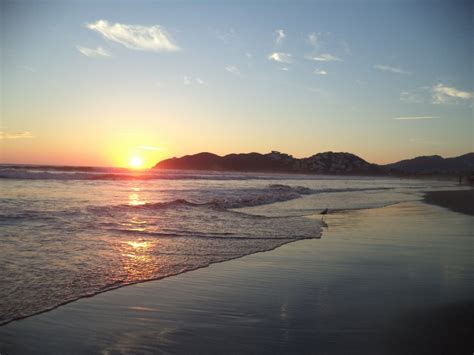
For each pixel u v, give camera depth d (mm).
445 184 74375
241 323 5082
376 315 5324
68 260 8000
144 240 10398
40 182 32969
